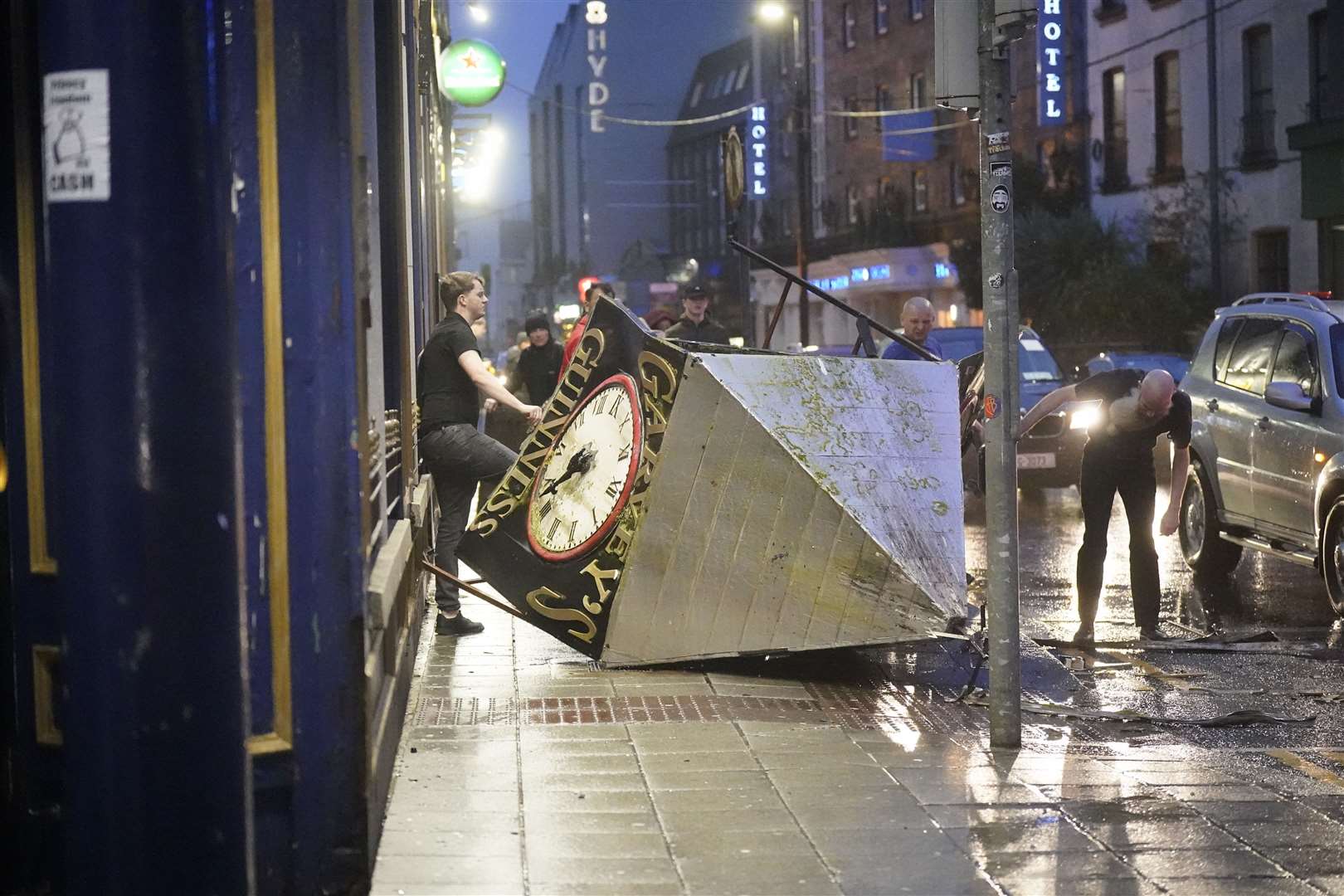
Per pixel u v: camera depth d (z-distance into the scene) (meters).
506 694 8.26
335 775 5.11
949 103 7.23
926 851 5.62
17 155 5.07
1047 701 8.68
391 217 9.41
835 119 66.88
